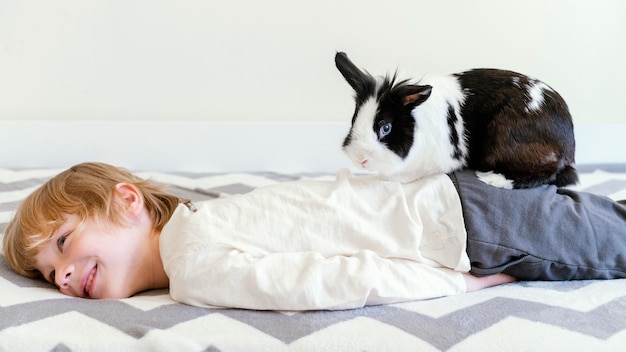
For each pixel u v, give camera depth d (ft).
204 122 6.63
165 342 2.96
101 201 3.94
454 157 3.95
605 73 6.94
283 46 6.63
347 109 6.75
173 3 6.50
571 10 6.76
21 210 4.00
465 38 6.69
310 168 6.75
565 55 6.84
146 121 6.62
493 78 4.02
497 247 3.78
